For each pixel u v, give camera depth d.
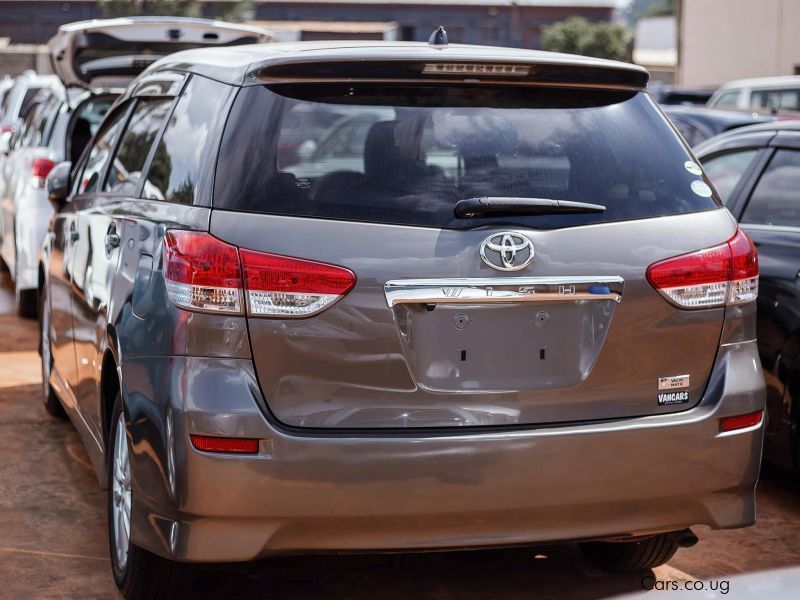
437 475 3.47
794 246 5.21
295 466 3.41
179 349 3.51
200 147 3.77
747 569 4.58
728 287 3.81
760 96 18.02
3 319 9.84
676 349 3.73
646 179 3.80
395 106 3.70
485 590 4.35
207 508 3.43
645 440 3.64
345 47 3.91
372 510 3.46
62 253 5.64
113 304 4.14
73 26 8.76
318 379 3.47
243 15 57.31
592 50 65.50
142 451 3.64
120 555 4.16
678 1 32.25
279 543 3.48
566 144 3.76
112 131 5.44
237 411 3.41
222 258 3.47
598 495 3.62
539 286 3.56
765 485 5.74
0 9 63.97
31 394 7.29
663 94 23.03
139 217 4.14
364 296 3.46
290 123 3.62
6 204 10.84
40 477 5.67
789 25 30.00
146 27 8.71
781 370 5.16
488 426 3.55
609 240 3.65
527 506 3.56
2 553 4.68
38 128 10.32
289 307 3.45
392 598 4.26
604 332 3.64
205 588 4.31
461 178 3.62
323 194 3.54
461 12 69.06
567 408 3.62
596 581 4.45
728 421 3.77
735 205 5.71
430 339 3.51
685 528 3.90
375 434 3.47
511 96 3.80
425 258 3.49
